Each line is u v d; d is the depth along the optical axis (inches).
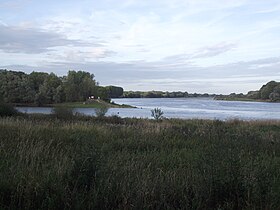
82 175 196.2
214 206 185.6
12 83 2982.3
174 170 236.8
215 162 218.5
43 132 457.4
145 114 2139.5
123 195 179.2
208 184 194.2
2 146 303.9
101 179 191.9
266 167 249.9
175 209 179.3
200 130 581.9
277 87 7224.4
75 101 3759.8
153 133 512.4
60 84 3747.5
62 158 259.1
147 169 233.0
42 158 260.8
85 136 438.6
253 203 181.6
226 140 452.8
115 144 398.3
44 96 3132.4
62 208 173.0
